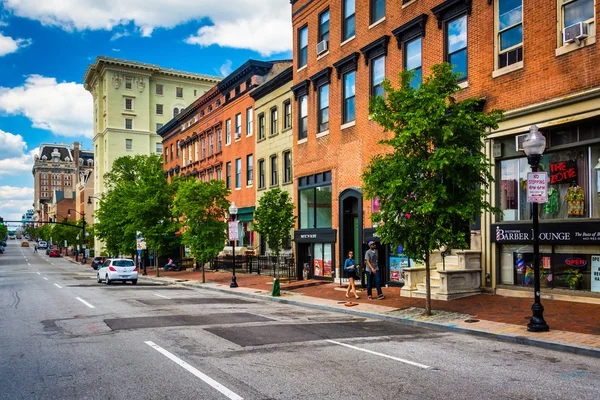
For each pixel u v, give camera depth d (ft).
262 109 109.29
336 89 79.66
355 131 74.54
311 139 86.43
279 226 76.84
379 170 43.34
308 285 75.00
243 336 34.01
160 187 120.98
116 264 95.14
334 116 79.92
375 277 55.06
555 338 31.17
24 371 24.72
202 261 91.09
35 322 41.16
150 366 25.43
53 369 25.07
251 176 116.98
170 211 120.16
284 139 98.78
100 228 164.25
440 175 41.63
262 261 105.09
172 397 20.31
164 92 288.51
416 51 63.77
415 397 20.34
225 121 131.85
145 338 33.12
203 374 23.76
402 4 65.72
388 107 44.86
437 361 26.78
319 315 46.19
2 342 32.32
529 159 35.55
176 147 178.09
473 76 54.70
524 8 48.96
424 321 39.40
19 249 488.02
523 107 48.34
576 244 44.14
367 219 70.59
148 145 280.92
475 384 22.27
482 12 53.78
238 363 26.02
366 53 72.18
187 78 293.43
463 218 39.83
